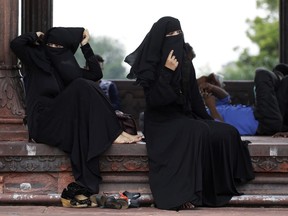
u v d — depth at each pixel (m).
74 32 20.30
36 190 19.59
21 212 18.28
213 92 27.45
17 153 19.42
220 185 19.27
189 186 18.62
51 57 19.91
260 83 26.61
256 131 26.88
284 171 19.70
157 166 19.05
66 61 19.91
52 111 19.33
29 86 19.91
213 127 19.28
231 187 19.33
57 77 19.95
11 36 20.28
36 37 19.92
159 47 19.23
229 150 19.27
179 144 18.95
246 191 19.73
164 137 19.19
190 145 18.83
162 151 19.03
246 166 19.50
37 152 19.44
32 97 19.73
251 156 19.61
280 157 19.67
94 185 19.09
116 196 19.19
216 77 28.58
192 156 18.77
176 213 18.20
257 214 18.27
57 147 19.42
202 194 19.22
